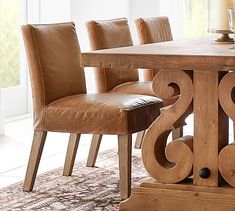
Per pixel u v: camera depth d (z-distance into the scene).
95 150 4.85
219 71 3.50
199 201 3.55
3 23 6.62
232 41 4.26
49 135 6.00
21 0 6.80
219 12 4.24
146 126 4.17
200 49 3.75
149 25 5.41
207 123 3.53
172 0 7.61
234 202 3.48
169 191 3.62
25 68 6.91
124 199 4.01
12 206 3.93
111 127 3.98
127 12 7.70
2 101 6.62
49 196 4.14
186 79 3.56
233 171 3.50
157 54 3.45
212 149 3.54
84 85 4.53
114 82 5.00
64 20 6.95
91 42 4.81
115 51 3.64
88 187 4.34
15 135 5.97
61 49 4.34
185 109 3.58
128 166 4.00
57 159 5.12
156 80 3.63
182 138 3.67
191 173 3.63
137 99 4.19
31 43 4.14
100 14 7.42
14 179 4.55
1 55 6.64
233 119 3.48
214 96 3.51
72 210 3.86
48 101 4.16
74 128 4.07
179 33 7.62
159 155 3.70
